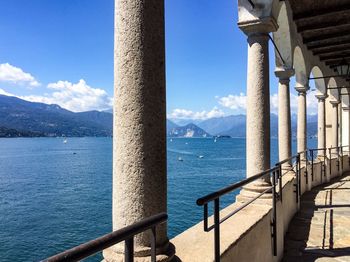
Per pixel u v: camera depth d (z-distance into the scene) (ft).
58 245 70.85
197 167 213.05
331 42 40.60
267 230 16.52
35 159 304.91
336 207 31.04
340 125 71.26
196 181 148.46
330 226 24.79
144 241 8.17
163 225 8.57
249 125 19.42
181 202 99.40
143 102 8.35
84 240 73.10
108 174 190.49
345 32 36.60
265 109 19.26
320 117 50.93
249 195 18.72
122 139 8.40
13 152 412.16
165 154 8.82
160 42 8.70
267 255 16.39
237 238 12.44
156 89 8.54
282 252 19.52
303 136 41.39
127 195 8.32
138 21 8.38
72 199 118.11
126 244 5.97
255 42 19.39
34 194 130.00
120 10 8.51
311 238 22.26
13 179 173.37
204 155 342.23
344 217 27.32
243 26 19.39
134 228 5.99
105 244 5.23
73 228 81.92
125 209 8.33
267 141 19.33
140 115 8.33
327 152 57.72
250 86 19.48
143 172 8.32
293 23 32.04
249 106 19.51
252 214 16.14
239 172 182.60
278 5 20.70
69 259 4.54
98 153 395.55
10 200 118.93
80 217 92.12
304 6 30.40
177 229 70.13
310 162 44.11
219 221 10.64
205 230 10.04
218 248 10.37
